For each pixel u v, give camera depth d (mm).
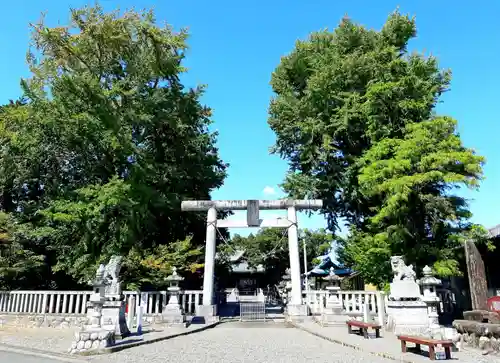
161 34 20297
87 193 17969
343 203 26891
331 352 10109
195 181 25219
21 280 19500
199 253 20984
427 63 21688
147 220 20688
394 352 9578
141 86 20422
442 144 16594
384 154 18172
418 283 13688
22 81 18125
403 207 17219
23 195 22891
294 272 19109
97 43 19438
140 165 20250
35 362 8984
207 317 17875
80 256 19234
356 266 22281
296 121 25516
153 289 20531
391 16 24422
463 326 10945
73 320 15977
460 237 16672
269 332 14797
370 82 21406
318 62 24984
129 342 11234
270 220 20109
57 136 19516
